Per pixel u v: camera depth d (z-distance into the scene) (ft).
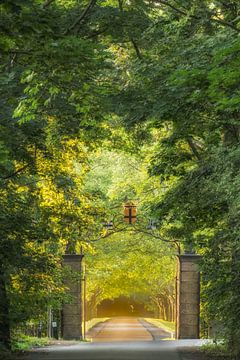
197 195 183.93
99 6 169.68
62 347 239.91
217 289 177.99
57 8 135.03
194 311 337.93
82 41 108.99
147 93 164.76
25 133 175.94
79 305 324.39
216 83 121.19
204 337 350.02
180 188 189.78
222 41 133.18
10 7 97.14
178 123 169.99
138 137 224.53
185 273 339.36
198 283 337.93
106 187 411.54
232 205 140.36
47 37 106.63
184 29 157.89
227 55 118.32
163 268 476.95
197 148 225.15
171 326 570.46
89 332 489.26
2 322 192.34
